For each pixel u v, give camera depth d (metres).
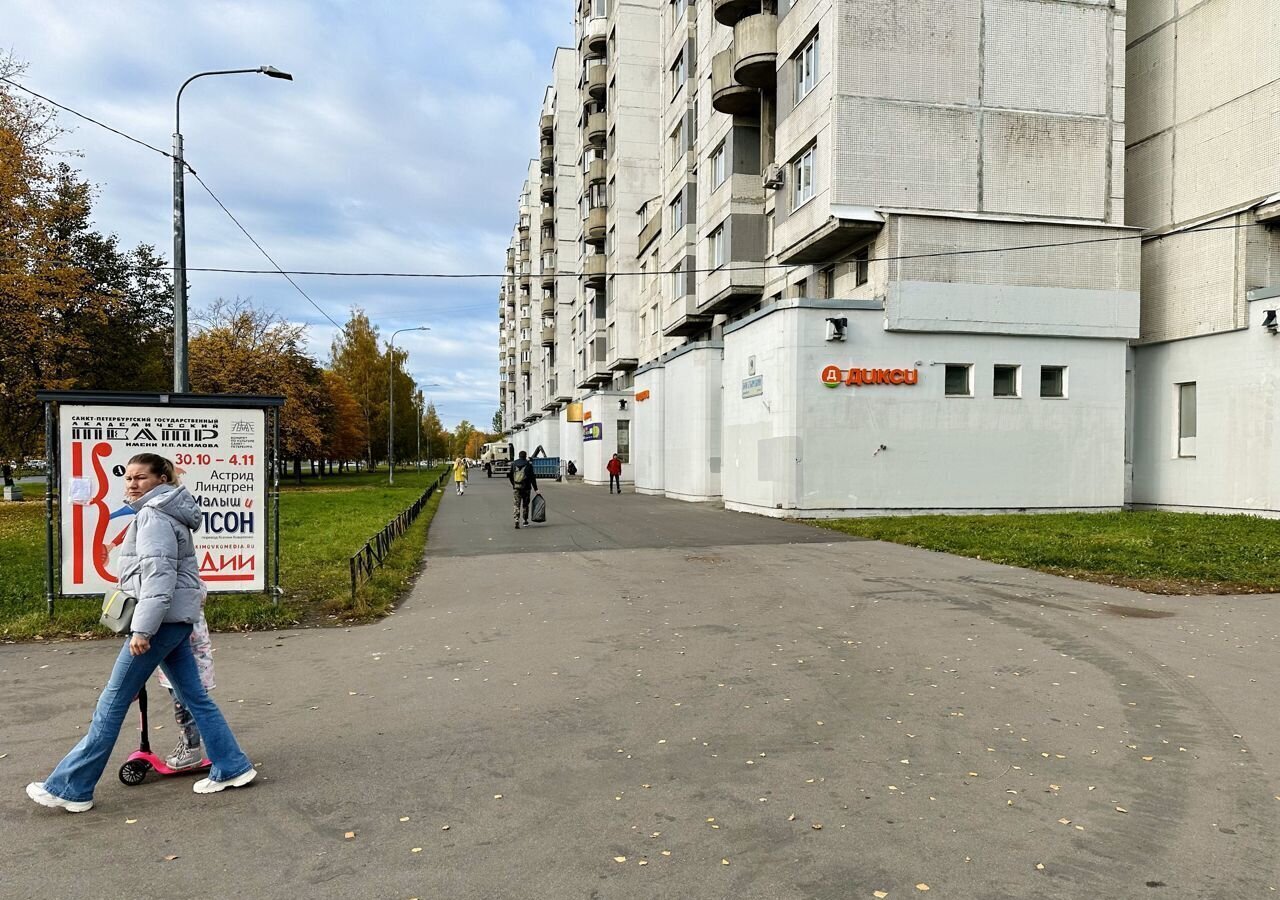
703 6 28.09
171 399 8.02
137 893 3.17
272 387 44.59
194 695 4.11
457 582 10.85
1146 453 21.09
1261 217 17.97
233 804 3.99
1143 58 20.97
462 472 36.19
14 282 24.34
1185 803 3.95
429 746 4.79
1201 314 19.33
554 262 66.38
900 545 14.13
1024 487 19.83
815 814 3.84
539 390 81.31
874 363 19.20
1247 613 8.37
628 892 3.15
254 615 8.21
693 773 4.35
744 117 25.27
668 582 10.55
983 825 3.72
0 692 5.88
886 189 18.75
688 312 29.97
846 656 6.79
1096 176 19.84
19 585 9.98
